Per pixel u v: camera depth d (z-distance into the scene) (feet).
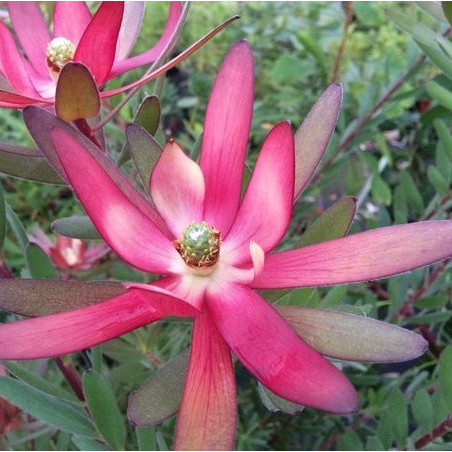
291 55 1.65
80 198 0.62
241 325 0.62
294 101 1.67
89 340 0.59
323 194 1.66
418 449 0.92
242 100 0.70
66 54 0.82
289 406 0.65
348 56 1.75
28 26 0.87
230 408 0.58
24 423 0.88
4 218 0.81
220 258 0.70
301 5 1.90
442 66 0.84
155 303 0.59
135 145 0.73
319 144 0.69
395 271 0.60
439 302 1.11
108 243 0.64
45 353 0.57
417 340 0.58
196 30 2.00
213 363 0.61
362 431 1.20
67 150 0.61
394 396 0.96
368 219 1.31
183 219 0.73
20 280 0.64
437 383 1.10
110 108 1.11
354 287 1.26
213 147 0.71
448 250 0.60
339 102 0.70
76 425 0.79
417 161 1.56
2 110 1.64
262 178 0.68
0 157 0.75
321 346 0.61
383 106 1.30
